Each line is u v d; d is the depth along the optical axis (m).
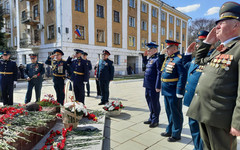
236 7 1.66
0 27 18.67
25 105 3.89
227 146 1.74
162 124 4.29
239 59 1.58
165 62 3.56
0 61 5.86
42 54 18.97
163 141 3.37
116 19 21.75
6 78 5.77
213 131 1.76
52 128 3.67
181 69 3.12
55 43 17.02
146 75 4.17
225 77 1.65
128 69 24.12
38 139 3.06
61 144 2.83
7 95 5.96
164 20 29.66
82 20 17.88
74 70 5.82
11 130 2.58
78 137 3.22
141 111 5.42
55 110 4.20
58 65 5.87
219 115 1.66
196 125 2.76
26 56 21.50
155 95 4.07
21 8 21.58
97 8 19.33
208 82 1.76
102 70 6.20
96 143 3.00
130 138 3.49
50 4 17.41
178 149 3.06
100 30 19.89
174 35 32.44
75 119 3.54
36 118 3.09
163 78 3.47
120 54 22.39
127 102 6.75
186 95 2.91
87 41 18.41
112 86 11.93
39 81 6.16
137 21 24.44
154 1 26.75
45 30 18.28
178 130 3.35
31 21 18.58
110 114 4.88
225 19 1.71
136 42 24.61
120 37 22.22
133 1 23.95
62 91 5.93
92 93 8.97
